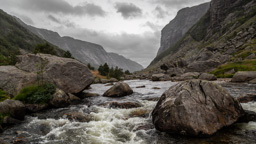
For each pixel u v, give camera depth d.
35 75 19.64
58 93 17.75
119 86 25.30
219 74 60.38
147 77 103.50
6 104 12.73
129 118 13.45
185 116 9.98
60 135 10.44
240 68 57.41
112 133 10.70
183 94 10.93
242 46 97.62
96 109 16.42
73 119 13.26
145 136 10.12
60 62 21.81
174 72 82.06
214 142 8.82
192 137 9.61
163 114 10.94
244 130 10.13
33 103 15.92
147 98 22.42
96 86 46.03
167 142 9.17
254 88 28.23
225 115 10.84
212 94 11.34
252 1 195.38
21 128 11.60
